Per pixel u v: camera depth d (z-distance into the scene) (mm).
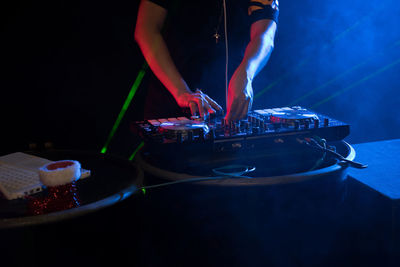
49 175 671
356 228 866
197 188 739
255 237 747
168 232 791
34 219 589
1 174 802
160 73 1263
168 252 794
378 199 859
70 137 2982
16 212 681
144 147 943
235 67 1478
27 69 2883
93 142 2979
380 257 852
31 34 2824
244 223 741
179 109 1457
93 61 2953
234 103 1083
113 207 662
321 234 783
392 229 828
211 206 742
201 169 898
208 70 1463
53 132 2959
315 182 746
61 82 2957
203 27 1391
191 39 1410
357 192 928
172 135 916
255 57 1258
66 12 2822
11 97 2898
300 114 1083
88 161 934
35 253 597
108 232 659
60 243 608
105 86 2994
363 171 974
